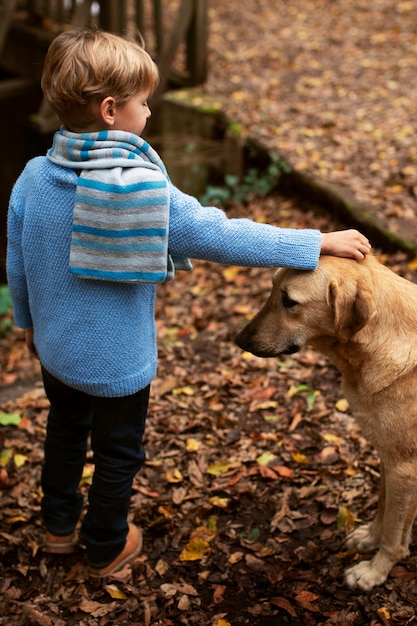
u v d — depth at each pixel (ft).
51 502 8.87
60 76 6.43
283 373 12.57
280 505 9.72
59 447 8.57
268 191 20.76
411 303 7.74
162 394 12.35
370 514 9.46
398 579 8.41
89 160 6.50
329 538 9.15
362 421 7.93
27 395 12.92
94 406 7.75
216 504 9.73
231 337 14.05
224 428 11.40
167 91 24.76
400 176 18.38
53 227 6.77
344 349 7.80
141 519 9.70
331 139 20.99
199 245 6.74
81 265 6.65
